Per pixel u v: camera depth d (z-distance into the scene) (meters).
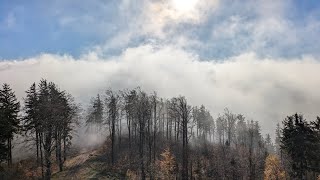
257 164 86.12
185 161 68.19
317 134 59.22
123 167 69.94
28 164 65.12
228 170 78.25
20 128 55.88
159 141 89.31
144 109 74.00
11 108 56.53
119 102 76.31
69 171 66.19
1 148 48.19
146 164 71.00
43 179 53.22
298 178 57.78
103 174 65.50
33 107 58.09
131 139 88.69
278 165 75.75
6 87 59.16
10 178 48.44
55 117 49.19
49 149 46.62
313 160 57.06
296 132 57.28
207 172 76.62
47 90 59.41
